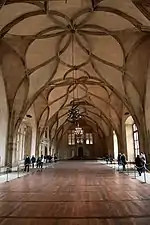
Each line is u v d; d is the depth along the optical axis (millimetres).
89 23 14898
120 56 17312
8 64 17078
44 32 15273
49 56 18125
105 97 25984
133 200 6234
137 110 19234
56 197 6785
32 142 24906
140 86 17500
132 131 24328
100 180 10914
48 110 27594
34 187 8844
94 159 40969
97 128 41250
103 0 11945
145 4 10234
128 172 15414
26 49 16312
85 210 5211
